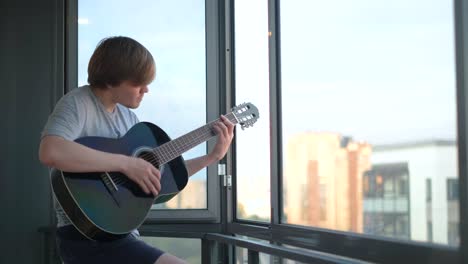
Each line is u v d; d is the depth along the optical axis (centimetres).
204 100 307
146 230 294
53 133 163
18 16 326
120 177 175
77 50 321
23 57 326
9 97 324
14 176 321
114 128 184
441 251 147
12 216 319
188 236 284
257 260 237
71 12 321
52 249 318
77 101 172
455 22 144
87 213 169
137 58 173
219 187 294
